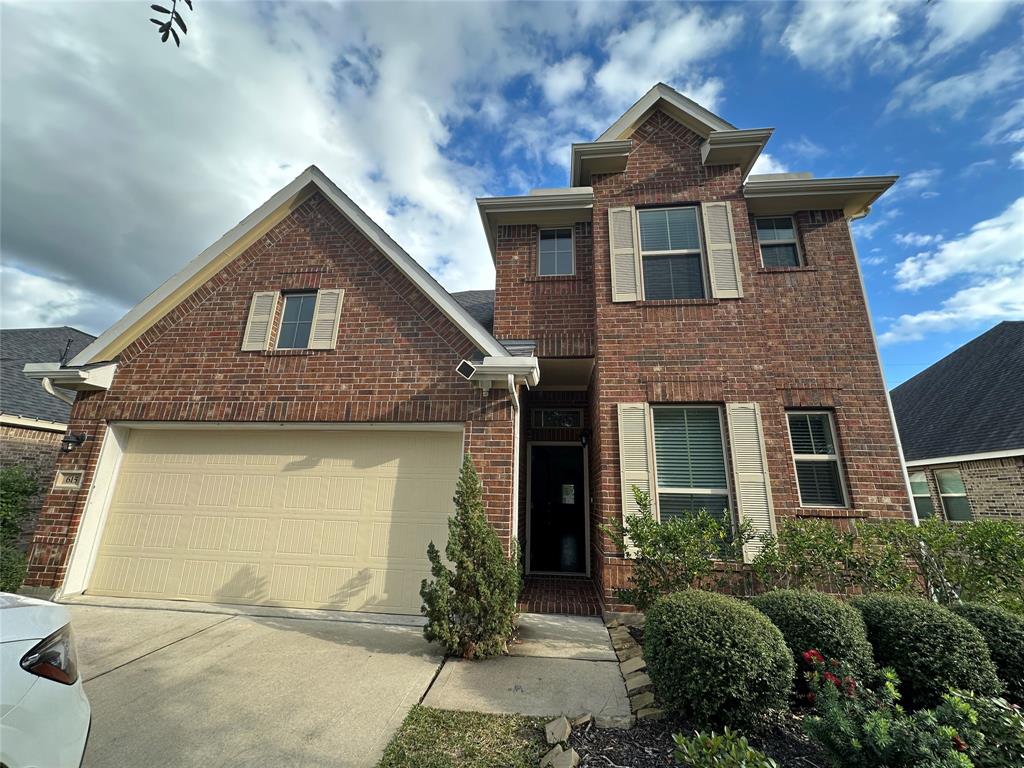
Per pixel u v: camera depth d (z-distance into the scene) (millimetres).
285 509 6832
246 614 6180
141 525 6996
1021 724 2637
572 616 6430
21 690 2045
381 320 7309
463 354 6961
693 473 6898
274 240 8016
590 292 8414
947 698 2830
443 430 6836
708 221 7871
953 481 11531
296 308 7742
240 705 3760
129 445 7395
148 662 4605
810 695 3459
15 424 9305
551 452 9570
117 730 3348
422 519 6578
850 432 6988
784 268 7859
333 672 4438
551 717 3619
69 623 2482
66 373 7027
